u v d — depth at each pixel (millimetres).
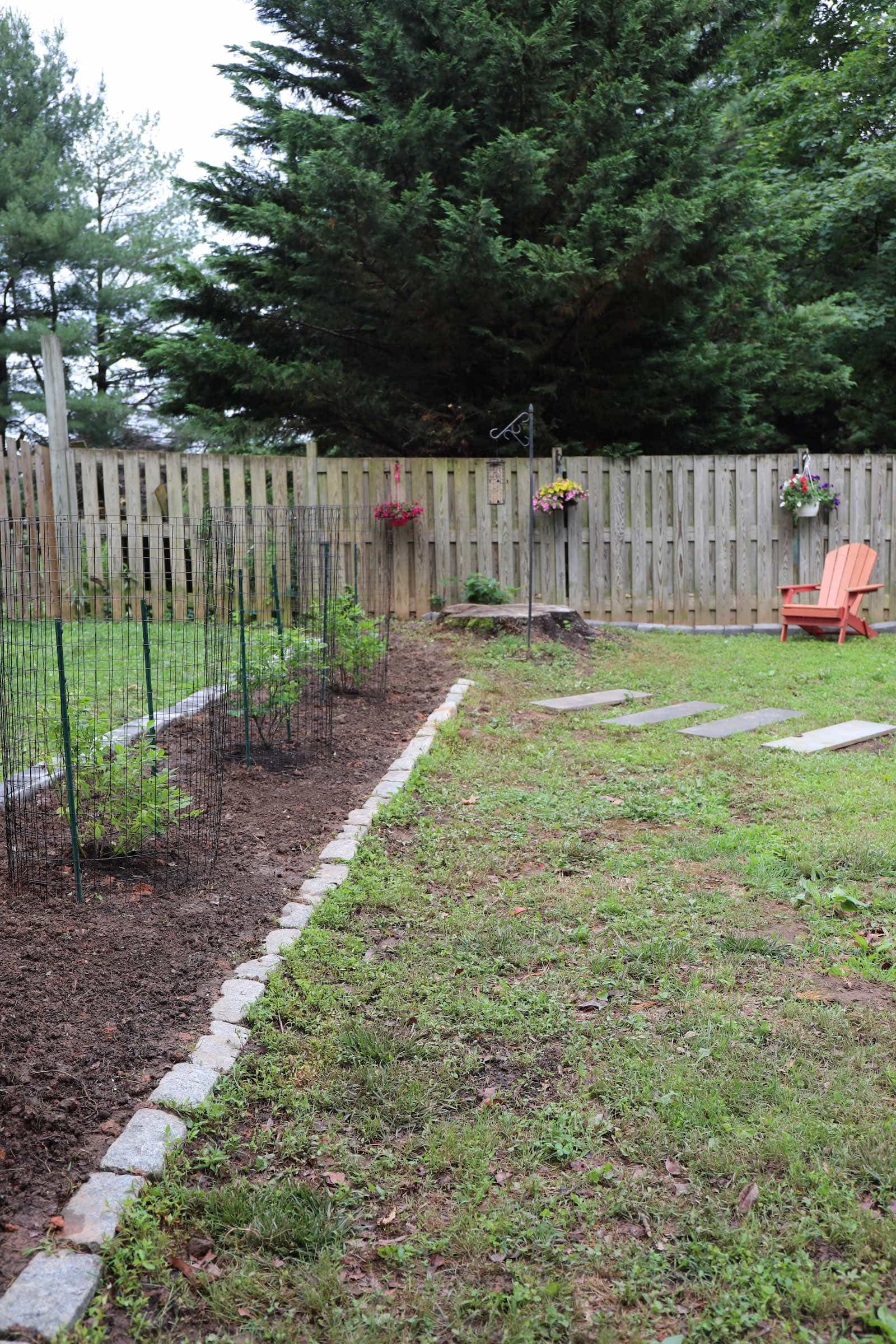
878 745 5855
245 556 9742
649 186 12375
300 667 6043
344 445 15359
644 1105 2414
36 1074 2441
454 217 10492
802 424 19062
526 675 7953
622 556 10883
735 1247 1953
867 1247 1944
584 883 3867
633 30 11906
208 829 4277
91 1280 1824
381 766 5461
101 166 23250
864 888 3719
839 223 16703
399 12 12047
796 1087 2467
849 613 9922
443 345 12883
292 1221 2027
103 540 9617
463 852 4191
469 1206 2090
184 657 7090
